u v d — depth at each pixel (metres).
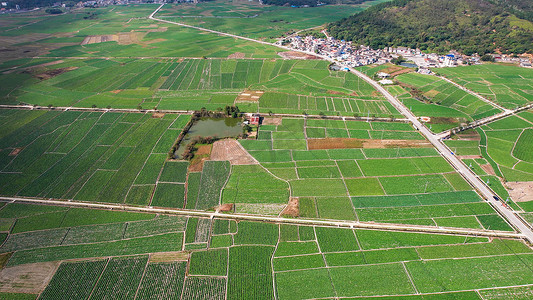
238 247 94.31
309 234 98.44
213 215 105.69
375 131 156.12
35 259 91.19
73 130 157.12
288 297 81.00
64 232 99.88
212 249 93.75
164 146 144.12
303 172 126.38
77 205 110.69
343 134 153.50
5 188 118.94
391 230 99.88
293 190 116.69
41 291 82.44
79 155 138.25
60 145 145.38
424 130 156.62
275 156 136.38
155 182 121.44
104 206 110.00
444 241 95.69
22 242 96.75
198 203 111.06
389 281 84.69
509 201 110.25
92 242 96.31
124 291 82.31
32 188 118.88
